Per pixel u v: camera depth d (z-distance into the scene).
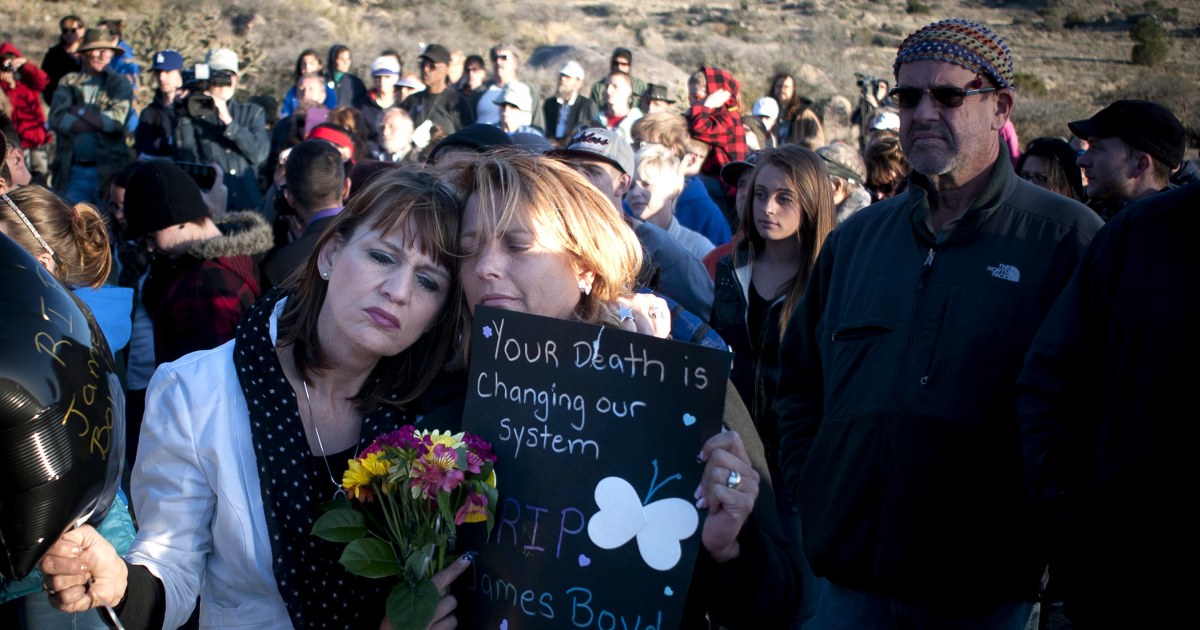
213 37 22.84
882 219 3.12
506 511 1.97
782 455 3.38
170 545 2.09
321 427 2.17
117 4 24.98
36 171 12.04
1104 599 2.31
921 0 41.94
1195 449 2.22
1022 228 2.83
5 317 1.67
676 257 4.19
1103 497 2.31
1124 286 2.36
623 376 1.93
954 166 2.82
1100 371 2.46
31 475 1.64
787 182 4.10
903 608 2.91
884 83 14.23
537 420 1.98
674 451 1.89
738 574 1.94
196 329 4.13
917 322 2.88
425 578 1.91
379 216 2.05
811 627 3.22
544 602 1.91
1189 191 2.33
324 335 2.13
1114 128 4.50
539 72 21.14
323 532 1.91
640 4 38.88
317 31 24.27
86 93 11.34
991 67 2.79
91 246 3.37
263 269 4.43
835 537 2.98
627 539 1.88
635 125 6.70
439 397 2.21
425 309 2.09
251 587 2.13
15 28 22.73
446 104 10.80
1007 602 2.89
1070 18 37.47
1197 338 2.24
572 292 2.19
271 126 13.36
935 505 2.79
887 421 2.86
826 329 3.17
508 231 2.12
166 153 9.99
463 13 30.84
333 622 2.08
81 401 1.73
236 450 2.09
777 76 12.30
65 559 1.81
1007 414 2.76
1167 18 37.38
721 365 1.87
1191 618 2.20
